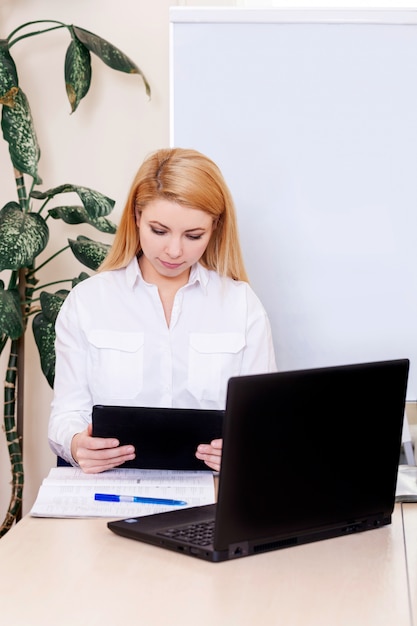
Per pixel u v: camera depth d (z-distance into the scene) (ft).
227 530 3.80
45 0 9.62
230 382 3.71
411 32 7.12
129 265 6.12
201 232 5.54
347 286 7.27
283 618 3.19
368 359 7.29
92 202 8.41
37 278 9.91
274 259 7.27
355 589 3.50
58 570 3.69
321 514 4.13
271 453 3.90
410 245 7.23
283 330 7.30
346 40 7.13
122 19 9.61
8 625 3.12
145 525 4.17
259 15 7.11
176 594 3.43
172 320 6.04
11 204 8.51
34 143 8.66
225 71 7.17
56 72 9.72
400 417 4.37
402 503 4.94
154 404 6.04
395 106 7.18
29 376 9.96
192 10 7.13
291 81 7.16
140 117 9.67
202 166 5.52
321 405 4.06
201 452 5.01
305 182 7.22
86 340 6.01
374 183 7.22
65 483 4.91
